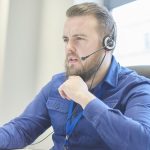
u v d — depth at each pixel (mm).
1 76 2344
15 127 1476
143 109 1142
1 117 2330
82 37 1256
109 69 1361
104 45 1305
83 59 1265
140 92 1231
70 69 1276
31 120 1528
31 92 2467
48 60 2484
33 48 2496
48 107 1477
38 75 2498
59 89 1309
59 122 1390
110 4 2529
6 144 1400
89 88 1330
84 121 1278
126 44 2457
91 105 1095
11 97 2381
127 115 1155
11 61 2389
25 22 2461
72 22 1271
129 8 2432
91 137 1255
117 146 1018
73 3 2367
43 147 2248
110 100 1299
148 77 1532
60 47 2410
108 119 1043
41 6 2553
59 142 1382
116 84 1331
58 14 2443
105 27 1305
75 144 1294
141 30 2342
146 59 2299
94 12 1292
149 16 2277
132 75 1365
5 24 2363
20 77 2428
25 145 1504
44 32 2541
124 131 1014
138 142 1004
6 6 2369
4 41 2354
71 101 1377
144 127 1037
